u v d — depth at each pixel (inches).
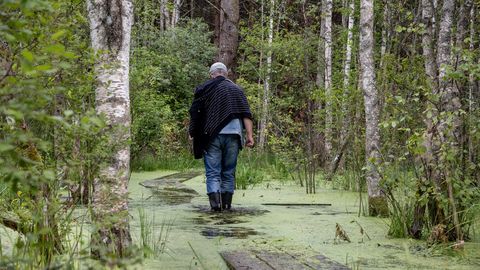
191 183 496.4
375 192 299.0
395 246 218.8
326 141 590.2
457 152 219.8
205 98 319.0
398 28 257.9
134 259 113.3
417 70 300.4
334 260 194.5
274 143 658.2
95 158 163.2
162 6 1082.1
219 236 235.3
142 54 741.3
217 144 316.8
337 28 847.1
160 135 691.4
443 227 213.0
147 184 468.4
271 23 912.3
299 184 494.0
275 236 239.0
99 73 171.2
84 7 200.5
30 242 150.7
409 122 253.4
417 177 226.7
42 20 106.9
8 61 120.2
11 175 94.4
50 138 158.7
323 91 548.4
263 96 843.4
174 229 253.9
